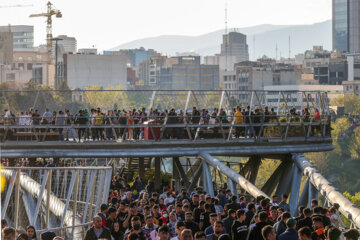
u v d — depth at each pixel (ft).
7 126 199.00
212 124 206.69
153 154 202.80
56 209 123.95
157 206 113.60
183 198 136.56
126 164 274.57
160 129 211.82
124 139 207.00
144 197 133.69
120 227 106.83
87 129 215.51
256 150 211.00
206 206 107.24
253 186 175.01
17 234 88.12
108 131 215.31
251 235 87.51
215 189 226.58
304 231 72.02
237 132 216.33
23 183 122.11
